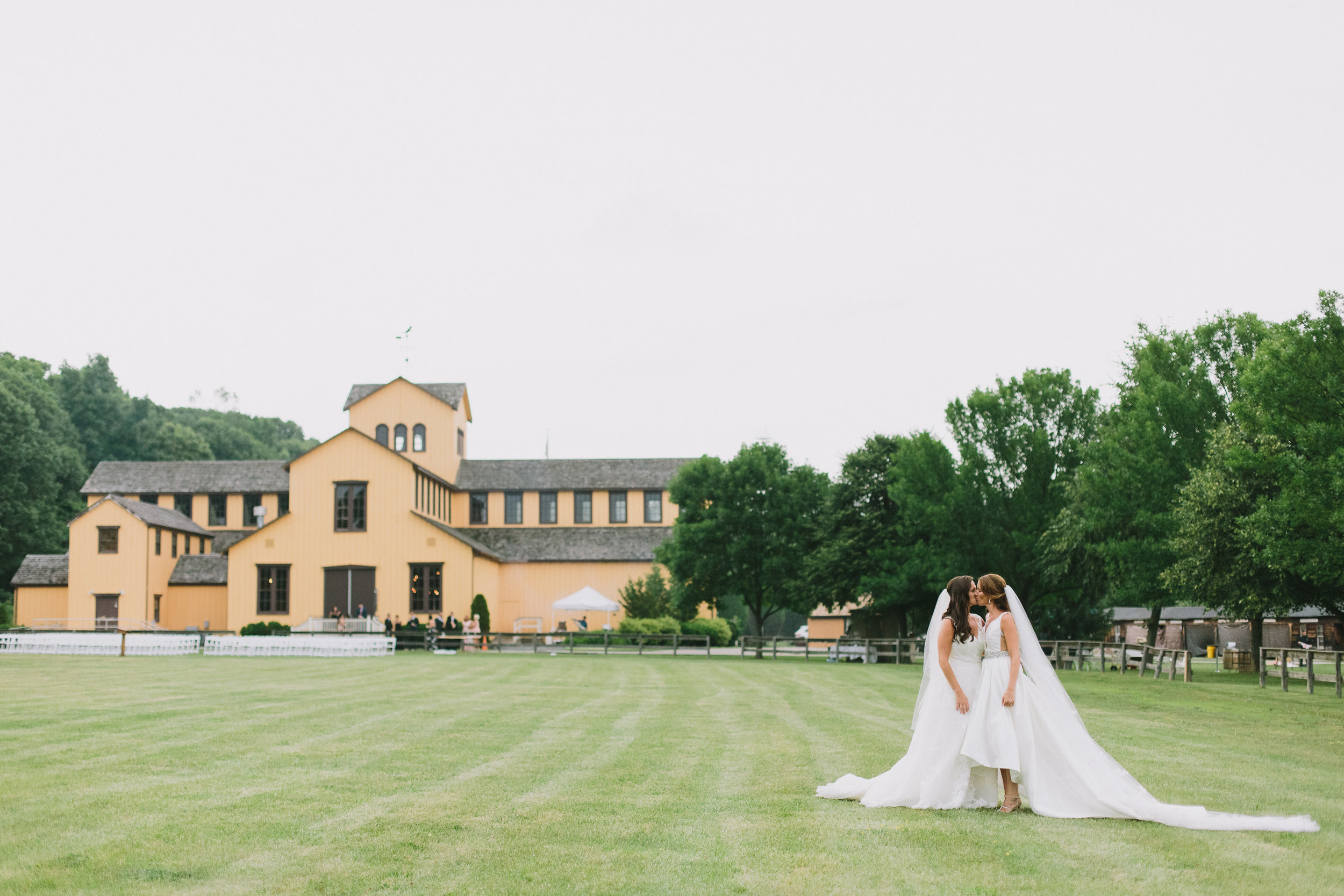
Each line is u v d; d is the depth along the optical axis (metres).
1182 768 10.77
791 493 47.66
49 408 78.81
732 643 59.94
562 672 28.62
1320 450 21.08
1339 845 7.11
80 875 6.23
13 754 11.20
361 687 21.67
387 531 51.44
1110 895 5.81
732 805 8.51
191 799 8.63
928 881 6.12
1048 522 38.50
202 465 62.78
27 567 56.34
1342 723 16.00
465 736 13.07
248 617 51.22
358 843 7.09
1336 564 21.11
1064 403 39.91
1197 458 31.11
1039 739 8.35
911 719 15.70
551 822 7.79
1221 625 47.72
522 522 61.59
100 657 36.62
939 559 39.19
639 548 58.47
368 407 60.09
